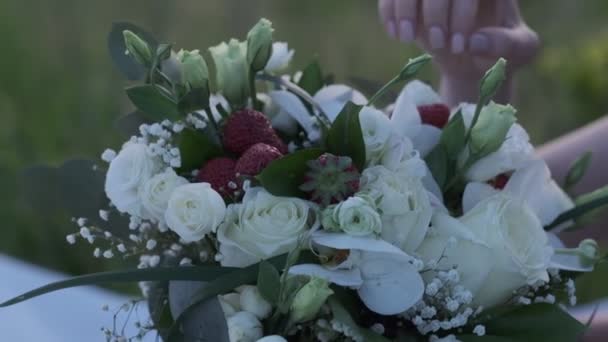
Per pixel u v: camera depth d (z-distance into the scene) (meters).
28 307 1.09
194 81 0.77
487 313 0.77
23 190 0.84
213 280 0.74
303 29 3.13
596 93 2.68
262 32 0.79
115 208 0.82
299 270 0.72
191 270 0.74
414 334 0.75
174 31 2.99
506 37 0.89
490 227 0.75
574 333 0.75
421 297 0.73
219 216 0.73
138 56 0.77
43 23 2.86
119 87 2.57
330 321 0.73
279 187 0.74
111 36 0.83
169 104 0.77
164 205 0.75
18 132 2.34
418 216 0.75
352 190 0.74
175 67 0.80
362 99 0.83
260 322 0.74
